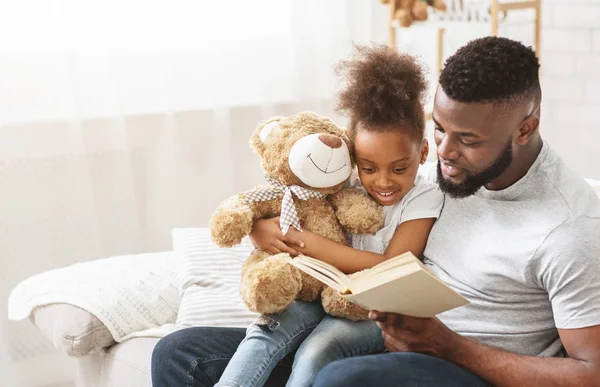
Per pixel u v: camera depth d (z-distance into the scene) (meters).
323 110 2.75
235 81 2.58
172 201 2.53
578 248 1.14
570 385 1.12
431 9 2.68
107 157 2.38
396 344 1.25
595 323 1.13
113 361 1.63
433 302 1.08
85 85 2.31
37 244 2.31
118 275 1.79
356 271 1.31
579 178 1.25
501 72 1.16
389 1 2.71
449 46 3.05
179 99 2.49
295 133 1.35
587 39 3.10
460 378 1.15
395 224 1.36
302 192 1.35
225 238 1.35
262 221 1.38
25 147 2.26
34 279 1.85
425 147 1.37
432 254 1.33
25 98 2.24
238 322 1.62
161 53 2.43
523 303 1.24
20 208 2.28
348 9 2.75
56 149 2.29
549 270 1.17
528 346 1.24
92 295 1.70
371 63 1.30
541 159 1.23
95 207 2.37
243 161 2.66
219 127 2.57
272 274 1.27
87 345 1.62
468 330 1.28
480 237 1.27
